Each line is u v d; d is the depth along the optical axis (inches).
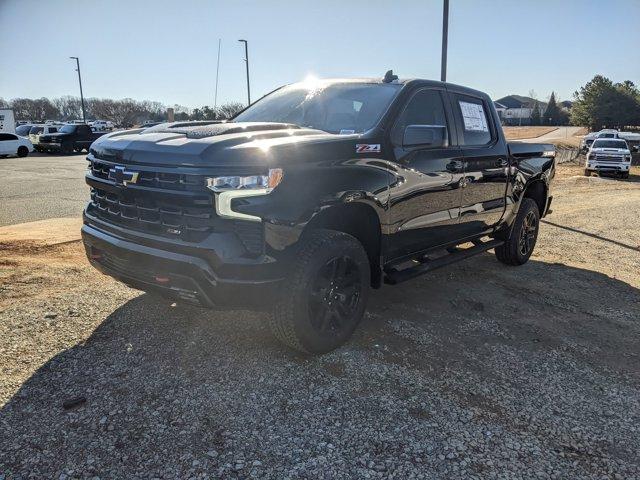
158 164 123.3
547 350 154.3
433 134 146.3
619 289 219.8
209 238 118.7
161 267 125.0
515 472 99.6
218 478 93.9
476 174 195.0
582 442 110.3
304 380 128.3
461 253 201.5
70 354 135.6
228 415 112.7
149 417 110.6
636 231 361.4
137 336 147.4
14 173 673.0
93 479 92.3
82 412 111.2
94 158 144.6
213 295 120.5
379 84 172.1
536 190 253.9
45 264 209.5
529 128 3531.0
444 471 98.7
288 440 105.5
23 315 157.3
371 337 155.8
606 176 889.5
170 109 914.7
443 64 479.8
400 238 162.2
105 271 143.6
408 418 115.0
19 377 123.5
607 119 2716.5
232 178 116.5
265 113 179.9
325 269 135.9
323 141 134.0
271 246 121.1
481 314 180.7
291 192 123.5
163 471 95.0
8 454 97.5
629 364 148.5
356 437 107.6
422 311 180.5
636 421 119.6
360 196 139.7
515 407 122.2
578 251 292.8
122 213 135.8
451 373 136.4
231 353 140.1
